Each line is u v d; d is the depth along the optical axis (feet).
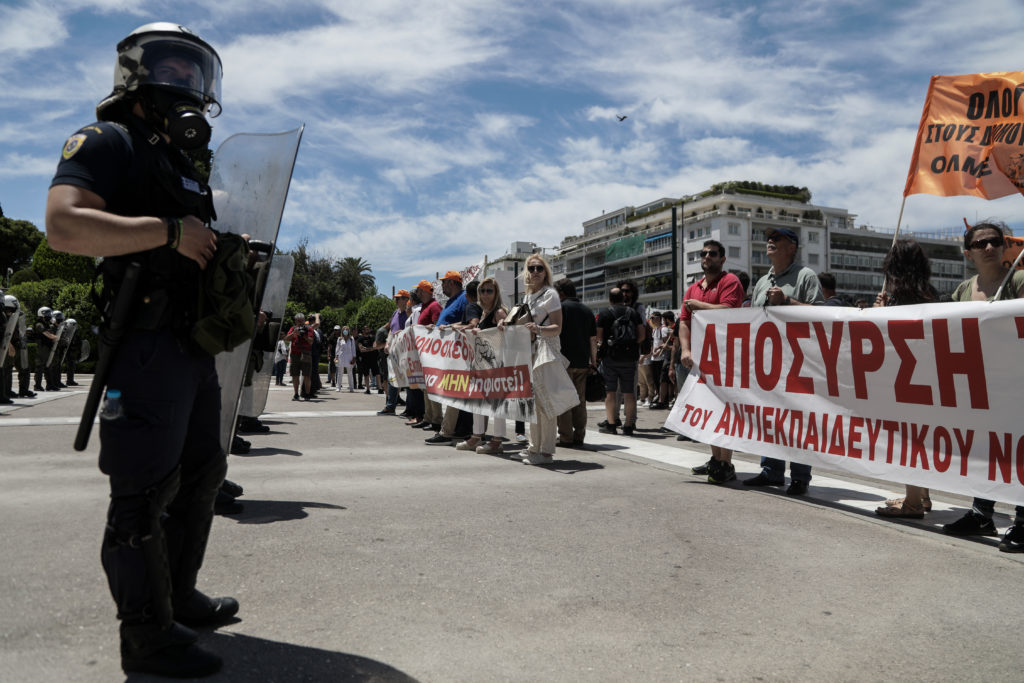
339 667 6.56
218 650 6.77
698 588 9.24
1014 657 7.29
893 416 13.50
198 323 6.03
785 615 8.35
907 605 8.77
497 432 21.43
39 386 49.85
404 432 27.07
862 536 12.11
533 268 20.39
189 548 7.04
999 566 10.54
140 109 6.28
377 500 13.99
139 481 5.99
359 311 178.81
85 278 107.45
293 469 17.72
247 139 8.82
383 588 8.83
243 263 6.29
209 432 6.93
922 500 13.69
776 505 14.49
